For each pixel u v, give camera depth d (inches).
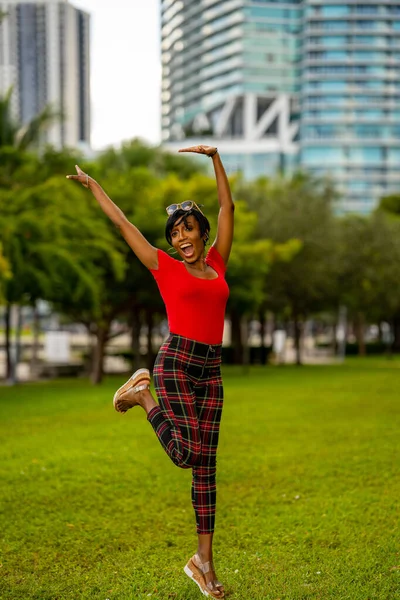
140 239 138.7
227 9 4249.5
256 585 145.1
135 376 144.3
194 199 866.1
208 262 149.3
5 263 566.3
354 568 154.5
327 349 2032.5
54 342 1072.2
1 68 5659.5
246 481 246.5
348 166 4047.7
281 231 1108.5
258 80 4195.4
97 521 198.5
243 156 3887.8
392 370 976.3
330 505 211.6
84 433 366.3
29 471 264.2
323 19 4067.4
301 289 1141.1
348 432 360.8
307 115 4079.7
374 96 4077.3
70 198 713.6
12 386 769.6
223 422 401.7
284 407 481.7
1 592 143.6
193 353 135.8
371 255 1310.3
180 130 4867.1
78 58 5876.0
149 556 168.1
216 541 179.5
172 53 4904.0
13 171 751.1
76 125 5113.2
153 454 300.0
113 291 780.6
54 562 164.4
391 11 4084.6
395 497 219.3
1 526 193.0
